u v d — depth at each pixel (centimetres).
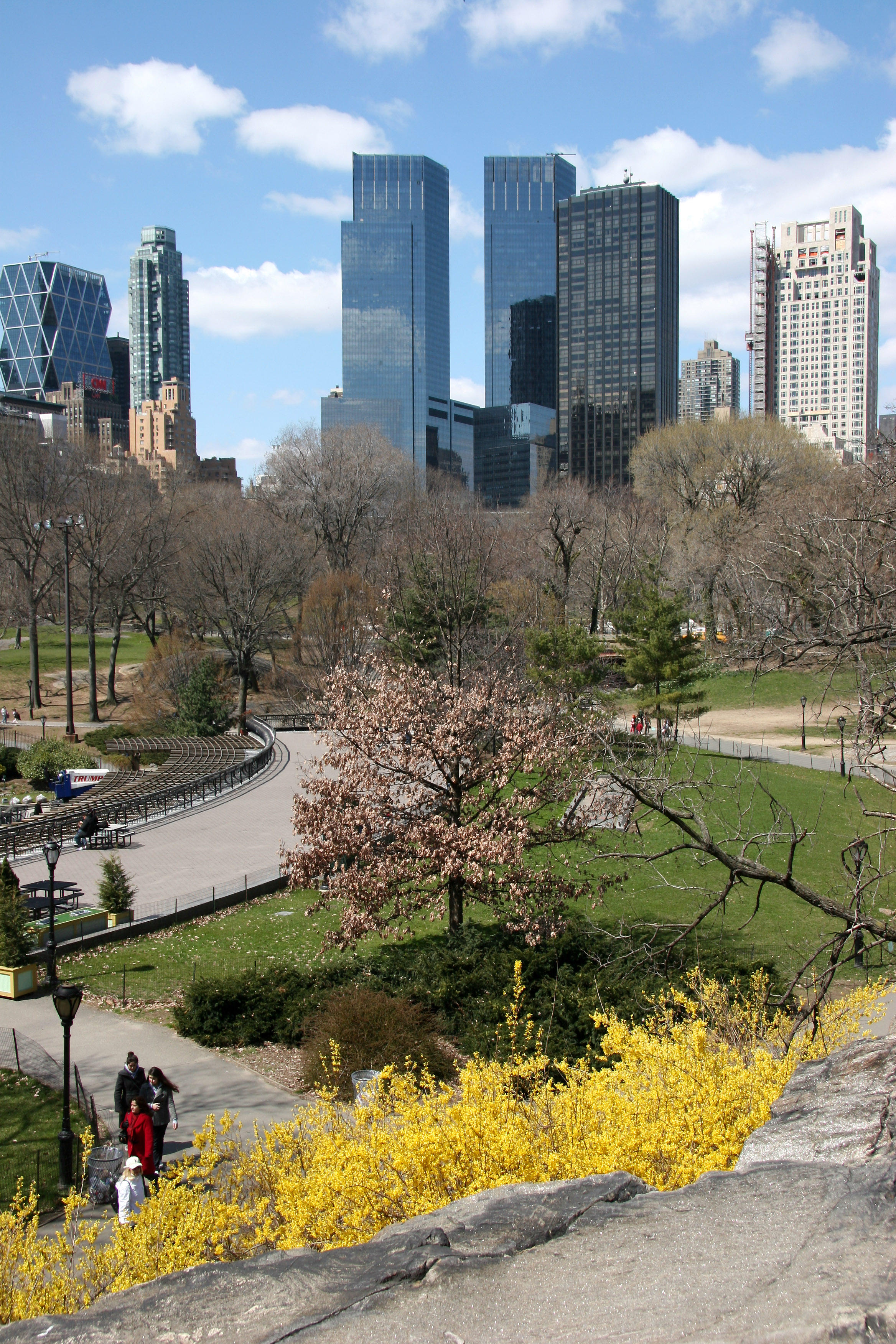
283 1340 362
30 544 6569
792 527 1628
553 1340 337
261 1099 1491
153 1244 682
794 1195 413
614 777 1430
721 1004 1109
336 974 1897
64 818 3444
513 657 4425
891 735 1542
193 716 5559
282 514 8244
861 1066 552
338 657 5872
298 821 2178
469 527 6094
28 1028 1822
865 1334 317
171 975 2114
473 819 2177
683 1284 358
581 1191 459
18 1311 618
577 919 2058
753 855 2738
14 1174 1299
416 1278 394
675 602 4062
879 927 1125
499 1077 815
